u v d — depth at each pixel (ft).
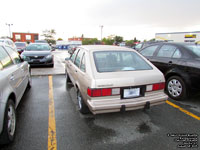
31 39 196.95
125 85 8.43
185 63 12.72
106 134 8.67
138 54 11.22
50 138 8.21
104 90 8.16
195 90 12.21
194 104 12.83
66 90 16.08
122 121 10.11
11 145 7.61
